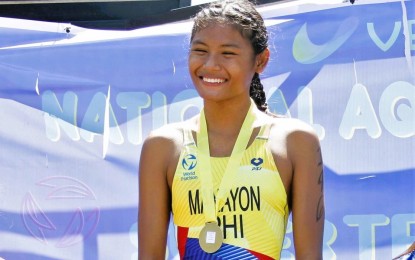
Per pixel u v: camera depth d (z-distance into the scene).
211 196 4.67
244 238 4.61
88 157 8.07
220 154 4.83
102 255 8.02
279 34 7.80
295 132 4.84
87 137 8.09
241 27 4.83
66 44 8.15
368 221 7.57
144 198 5.01
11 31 8.22
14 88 8.15
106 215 8.03
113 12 9.66
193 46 4.88
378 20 7.66
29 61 8.17
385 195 7.57
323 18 7.76
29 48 8.18
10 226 8.05
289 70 7.78
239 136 4.82
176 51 8.04
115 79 8.09
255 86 5.69
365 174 7.61
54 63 8.16
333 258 7.59
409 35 7.59
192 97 8.02
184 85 8.02
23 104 8.13
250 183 4.67
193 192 4.73
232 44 4.79
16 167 8.09
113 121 8.08
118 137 8.06
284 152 4.77
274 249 4.66
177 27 8.14
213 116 4.92
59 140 8.10
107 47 8.12
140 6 9.62
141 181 5.04
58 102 8.12
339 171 7.64
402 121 7.58
